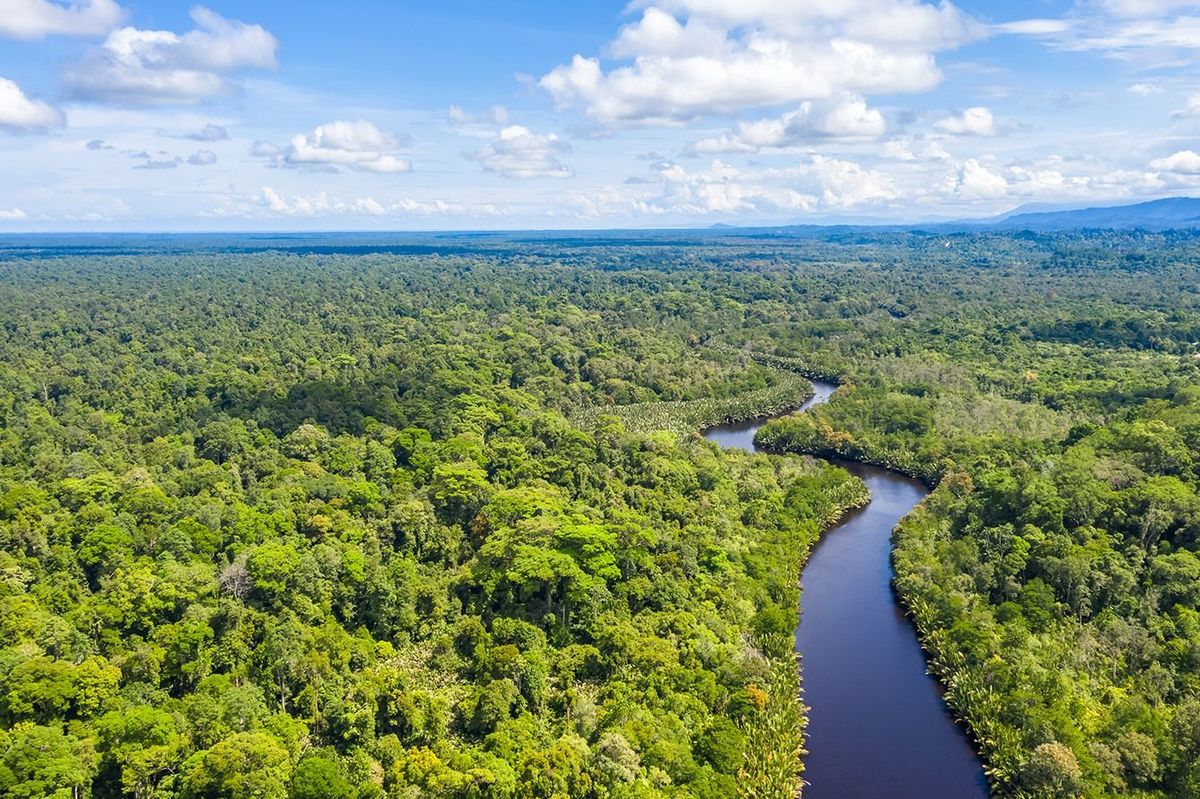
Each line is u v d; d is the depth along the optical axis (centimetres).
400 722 10362
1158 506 13962
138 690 10050
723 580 14038
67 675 9612
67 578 12712
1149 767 9369
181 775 8906
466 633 12144
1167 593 12650
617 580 13362
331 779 8969
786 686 11575
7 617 10825
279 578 12319
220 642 11162
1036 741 10106
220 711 9694
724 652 11938
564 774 9112
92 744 8869
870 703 11944
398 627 12631
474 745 10200
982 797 10125
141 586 11800
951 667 12225
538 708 10769
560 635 12400
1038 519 14788
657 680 11025
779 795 9644
